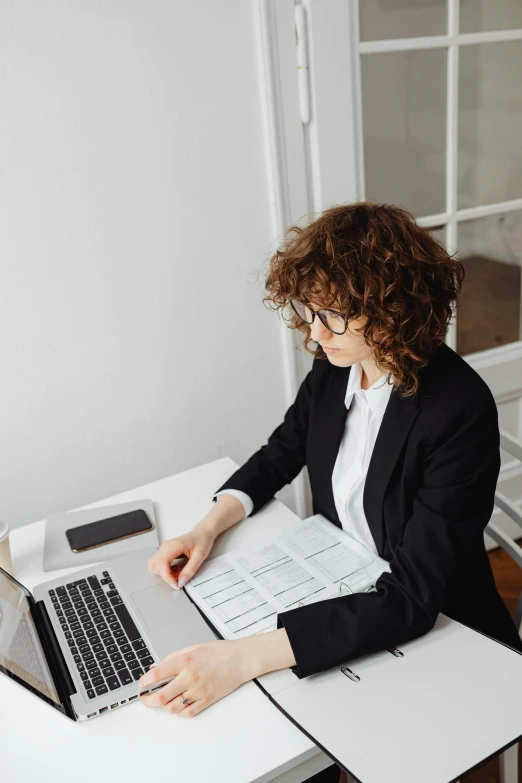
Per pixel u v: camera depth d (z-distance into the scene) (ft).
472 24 5.77
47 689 2.92
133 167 5.07
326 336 3.37
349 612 3.11
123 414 5.63
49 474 5.53
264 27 5.08
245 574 3.73
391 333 3.18
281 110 5.36
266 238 5.70
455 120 5.96
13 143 4.68
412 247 3.17
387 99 5.74
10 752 2.84
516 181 6.47
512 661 2.98
